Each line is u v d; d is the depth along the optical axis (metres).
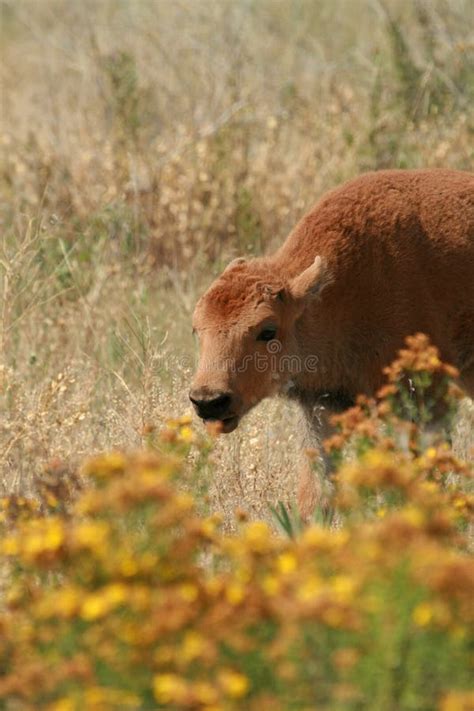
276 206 19.44
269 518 12.21
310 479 12.79
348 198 13.38
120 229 18.75
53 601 7.76
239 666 7.45
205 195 19.44
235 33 25.55
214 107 22.22
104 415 14.04
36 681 7.27
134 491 7.86
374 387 13.12
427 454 10.06
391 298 13.02
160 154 20.62
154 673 7.40
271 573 7.95
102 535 7.81
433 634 7.23
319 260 12.69
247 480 12.59
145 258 18.61
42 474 11.74
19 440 12.83
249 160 20.39
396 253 13.12
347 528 8.66
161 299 17.47
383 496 10.22
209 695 7.11
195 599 7.58
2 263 15.35
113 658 7.34
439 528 7.82
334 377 13.14
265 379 12.46
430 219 13.32
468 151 19.48
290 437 14.05
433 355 10.95
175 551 7.89
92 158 20.27
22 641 7.75
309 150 20.28
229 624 7.33
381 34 24.72
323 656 7.34
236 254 18.72
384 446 9.70
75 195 19.27
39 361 15.23
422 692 7.31
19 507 10.22
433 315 13.18
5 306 14.96
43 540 7.93
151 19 26.25
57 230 17.92
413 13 25.34
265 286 12.48
